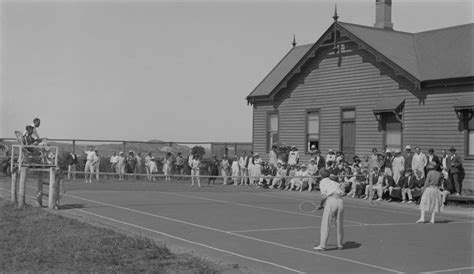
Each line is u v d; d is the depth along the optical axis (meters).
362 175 27.09
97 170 34.78
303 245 13.34
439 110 26.47
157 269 9.75
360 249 13.02
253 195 27.56
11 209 17.33
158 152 41.34
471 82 25.16
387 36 31.39
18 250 10.87
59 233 12.87
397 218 19.52
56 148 19.14
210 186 33.41
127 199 23.41
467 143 25.31
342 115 31.59
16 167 19.12
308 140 33.91
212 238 14.03
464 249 13.21
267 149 37.06
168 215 18.30
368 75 30.08
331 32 31.89
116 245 11.53
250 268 10.62
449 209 22.64
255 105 38.06
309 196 27.39
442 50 28.75
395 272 10.63
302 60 33.59
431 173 18.45
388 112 28.50
